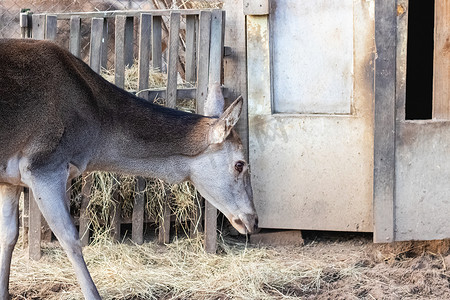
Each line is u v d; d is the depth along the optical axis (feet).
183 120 14.56
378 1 16.55
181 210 17.65
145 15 17.11
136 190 17.58
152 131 14.33
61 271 16.26
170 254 17.29
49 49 13.79
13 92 13.30
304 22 17.34
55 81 13.57
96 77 14.43
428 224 17.17
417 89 24.71
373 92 17.07
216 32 17.21
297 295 15.07
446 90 16.80
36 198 13.39
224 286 15.37
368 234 18.54
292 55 17.52
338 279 15.84
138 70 17.26
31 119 13.35
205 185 14.58
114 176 17.44
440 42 16.65
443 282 15.28
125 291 15.23
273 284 15.48
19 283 15.71
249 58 17.51
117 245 17.54
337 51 17.29
